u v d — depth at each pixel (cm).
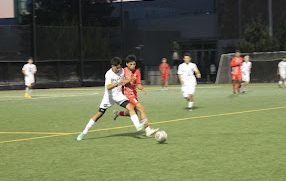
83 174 1599
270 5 8681
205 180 1476
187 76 3681
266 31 8194
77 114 3616
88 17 8881
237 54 5438
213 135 2364
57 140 2356
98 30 8994
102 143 2216
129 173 1594
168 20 9538
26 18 8300
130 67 2452
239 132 2445
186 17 9456
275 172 1559
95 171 1636
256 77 7988
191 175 1543
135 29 9444
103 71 9069
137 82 2481
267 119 2986
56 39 8550
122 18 9238
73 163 1781
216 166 1664
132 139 2314
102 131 2631
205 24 9319
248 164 1683
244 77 5619
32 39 8312
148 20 9519
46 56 8431
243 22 8950
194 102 4388
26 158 1906
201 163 1717
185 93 3678
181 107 3941
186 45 9500
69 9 8694
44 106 4397
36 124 3055
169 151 1964
